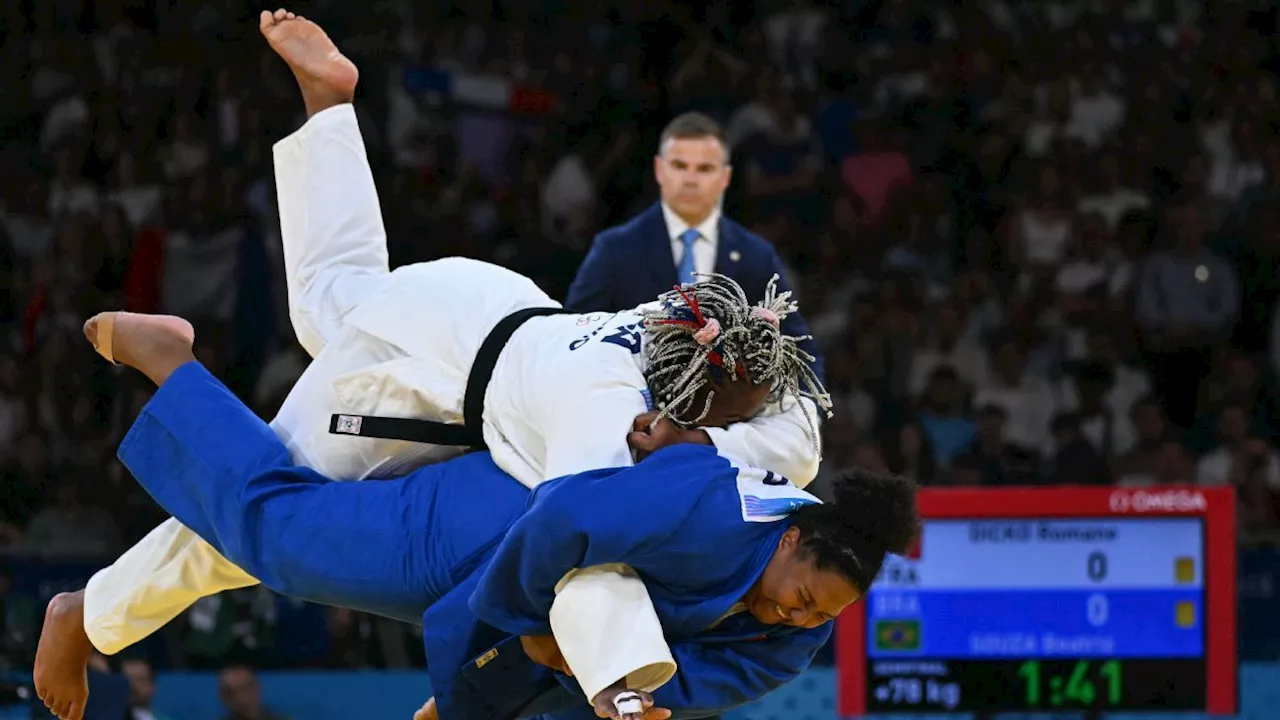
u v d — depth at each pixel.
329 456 7.15
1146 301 17.56
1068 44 20.19
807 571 6.07
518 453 6.66
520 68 19.75
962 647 10.12
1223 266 17.64
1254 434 16.53
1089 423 16.50
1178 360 17.28
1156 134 19.22
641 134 19.48
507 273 7.34
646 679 6.08
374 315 7.20
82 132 18.98
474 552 6.53
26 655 11.83
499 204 18.38
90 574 12.20
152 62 19.47
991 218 18.80
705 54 19.72
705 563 6.12
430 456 7.13
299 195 7.61
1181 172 18.91
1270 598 11.92
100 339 7.22
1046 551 10.13
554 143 19.34
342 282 7.48
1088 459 15.13
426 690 11.55
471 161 18.94
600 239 9.98
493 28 19.89
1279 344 17.66
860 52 20.41
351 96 7.76
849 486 6.23
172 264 17.05
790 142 19.09
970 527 10.10
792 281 17.27
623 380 6.47
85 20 20.16
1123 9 20.62
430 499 6.71
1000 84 19.88
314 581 6.74
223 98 18.98
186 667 11.62
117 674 10.96
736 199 18.83
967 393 16.23
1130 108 19.55
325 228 7.57
